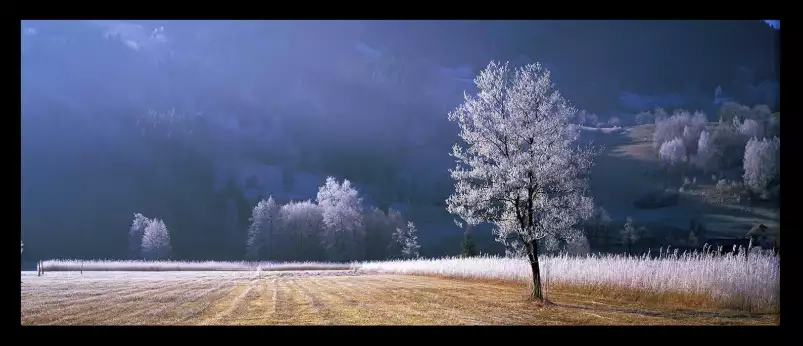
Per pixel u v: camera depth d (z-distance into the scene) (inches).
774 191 3914.9
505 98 1100.5
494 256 2190.0
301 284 1733.5
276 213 5206.7
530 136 1064.2
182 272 2859.3
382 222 5157.5
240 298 1204.5
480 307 1000.9
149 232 4906.5
